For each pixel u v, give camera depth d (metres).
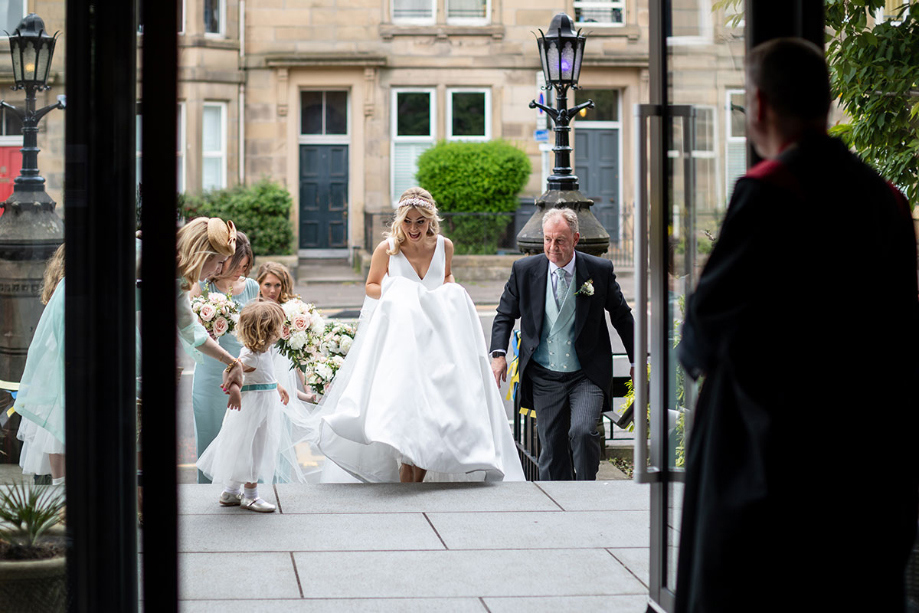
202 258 4.50
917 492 2.58
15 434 3.25
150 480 2.89
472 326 5.55
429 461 5.16
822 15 3.08
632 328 5.72
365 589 3.85
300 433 5.67
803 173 2.50
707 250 3.33
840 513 2.46
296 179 20.22
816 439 2.45
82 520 3.01
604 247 7.30
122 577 3.05
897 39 4.84
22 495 3.19
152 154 2.85
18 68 3.14
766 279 2.45
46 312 3.23
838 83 5.01
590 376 5.64
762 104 2.60
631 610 3.67
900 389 2.53
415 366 5.22
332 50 20.08
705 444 2.63
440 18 20.47
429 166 19.30
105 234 2.99
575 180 7.37
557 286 5.64
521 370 5.75
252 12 19.88
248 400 4.69
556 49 7.23
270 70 19.98
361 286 17.69
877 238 2.51
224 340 5.34
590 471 5.55
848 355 2.46
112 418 3.01
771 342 2.46
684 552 2.71
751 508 2.46
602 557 4.22
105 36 2.96
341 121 20.58
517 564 4.13
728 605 2.50
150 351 2.87
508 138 20.62
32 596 3.14
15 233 3.21
